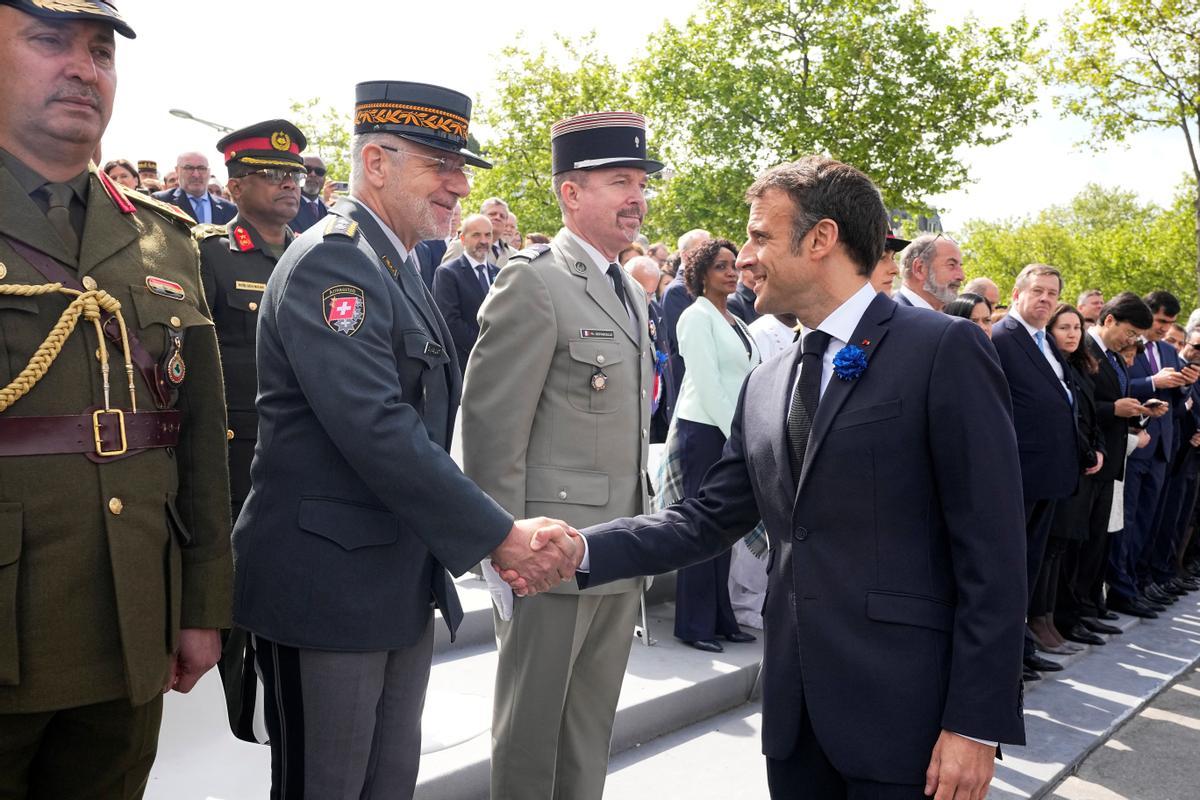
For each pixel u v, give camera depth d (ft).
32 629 5.15
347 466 6.70
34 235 5.31
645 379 9.36
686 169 78.59
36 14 5.20
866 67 72.95
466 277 21.22
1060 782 12.15
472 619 13.33
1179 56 57.67
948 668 5.62
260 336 6.94
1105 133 60.75
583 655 9.12
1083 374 17.58
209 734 9.75
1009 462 5.57
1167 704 15.19
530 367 8.54
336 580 6.59
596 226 9.11
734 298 19.60
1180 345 25.91
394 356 6.84
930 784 5.45
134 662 5.47
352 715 6.72
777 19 75.66
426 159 7.32
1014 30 73.20
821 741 5.74
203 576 6.16
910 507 5.73
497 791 8.73
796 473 6.11
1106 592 21.36
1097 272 149.59
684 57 79.00
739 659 13.88
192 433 6.24
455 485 6.50
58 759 5.74
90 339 5.45
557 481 8.71
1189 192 116.88
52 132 5.35
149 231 6.07
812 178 6.09
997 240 197.88
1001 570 5.45
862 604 5.69
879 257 6.20
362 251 6.79
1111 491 19.26
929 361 5.70
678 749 11.77
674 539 7.07
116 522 5.43
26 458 5.15
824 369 6.16
